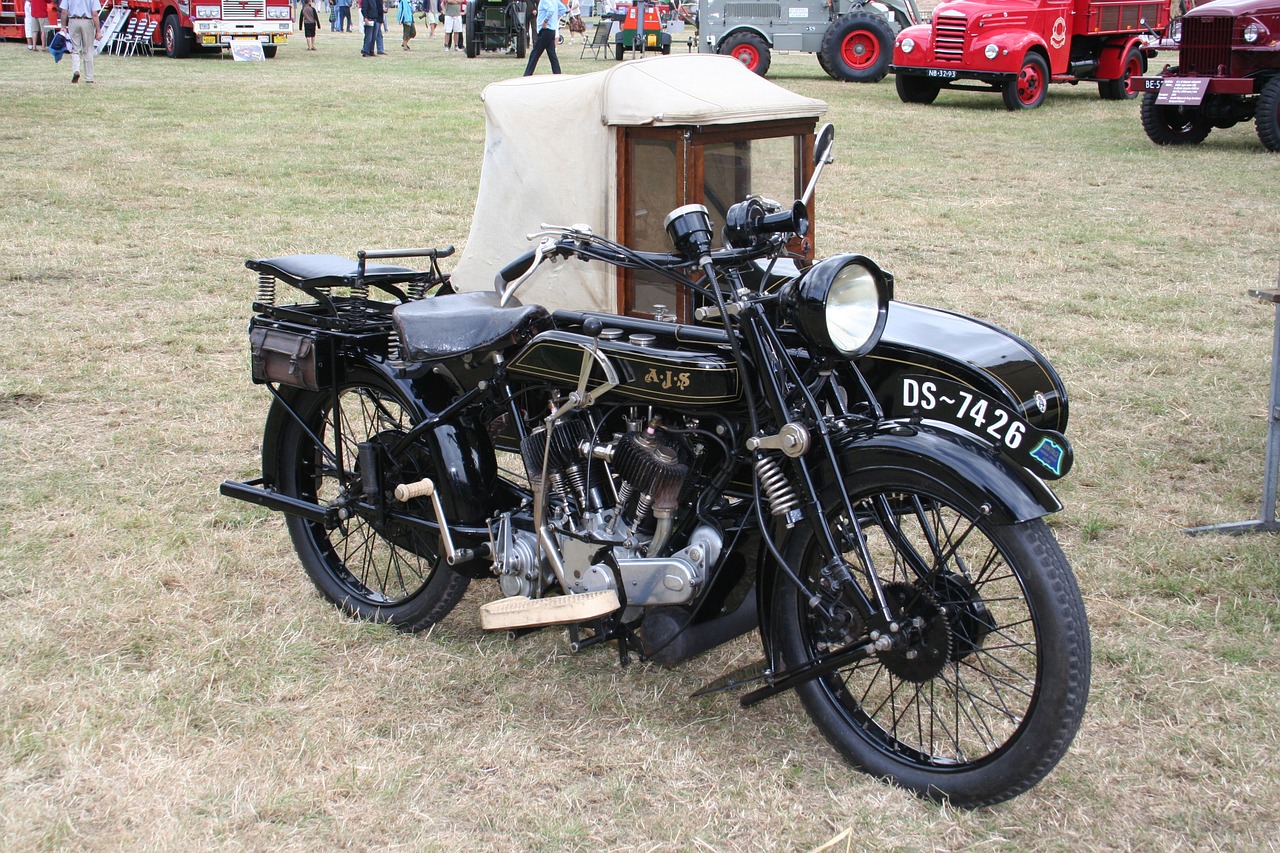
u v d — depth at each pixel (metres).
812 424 2.71
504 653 3.37
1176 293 7.31
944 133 14.56
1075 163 12.42
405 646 3.40
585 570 3.01
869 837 2.60
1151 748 2.89
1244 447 4.83
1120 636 3.41
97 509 4.22
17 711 2.98
